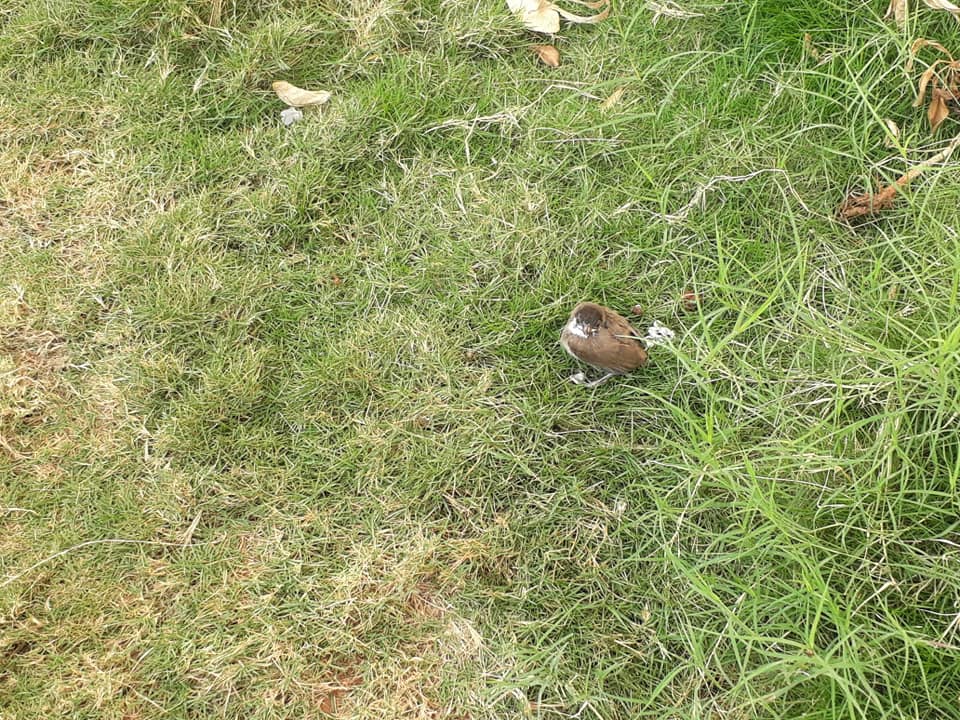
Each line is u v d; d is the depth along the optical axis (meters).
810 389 1.61
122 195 1.75
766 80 1.75
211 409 1.66
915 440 1.56
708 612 1.57
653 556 1.60
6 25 1.83
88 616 1.60
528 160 1.75
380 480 1.64
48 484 1.65
